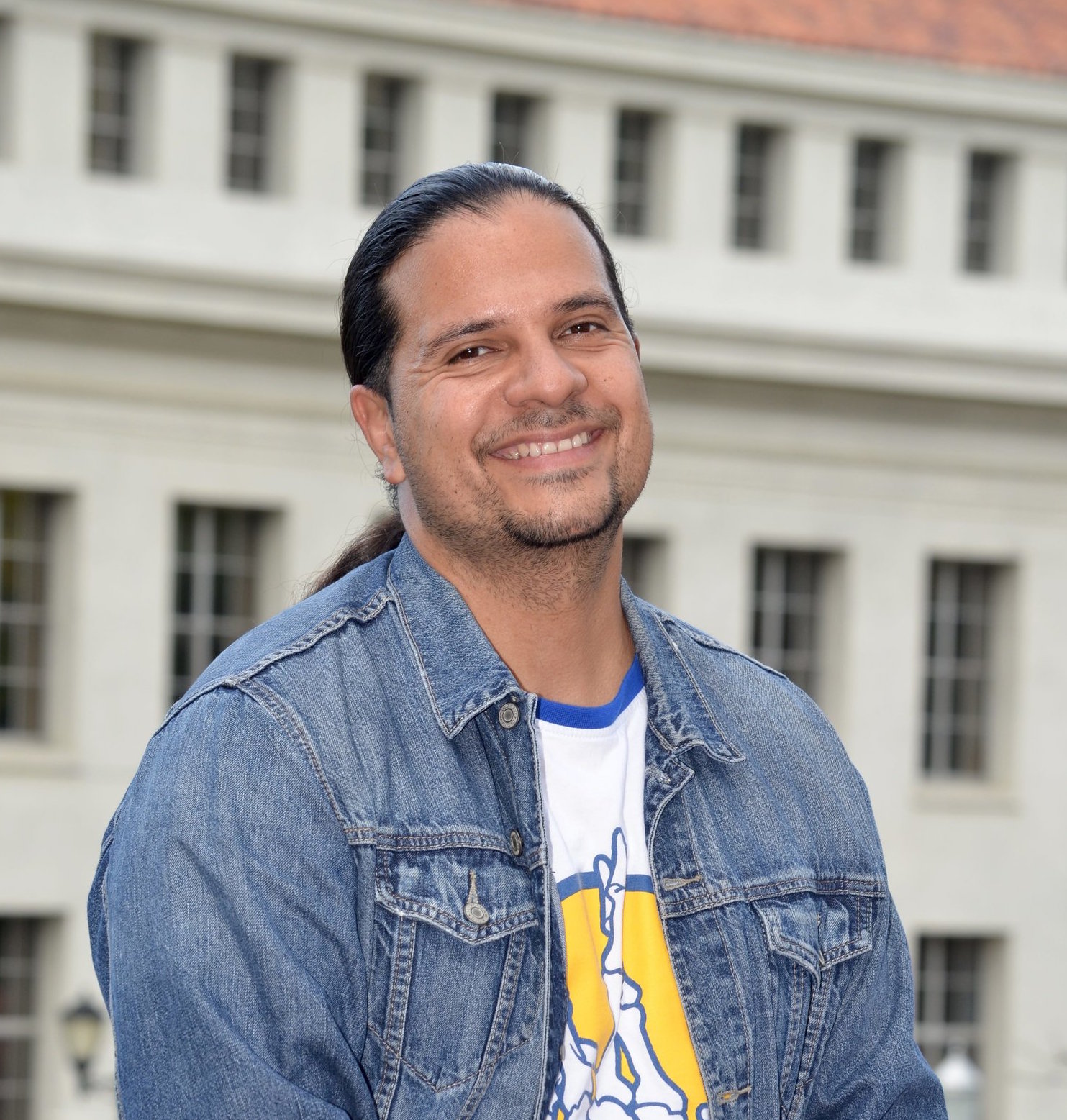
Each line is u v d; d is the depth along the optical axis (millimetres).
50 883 27828
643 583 31875
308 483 29172
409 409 3229
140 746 28312
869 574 32719
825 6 32750
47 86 27703
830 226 32250
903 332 32500
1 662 28312
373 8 29078
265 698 3070
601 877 3238
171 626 28766
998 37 33625
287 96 29266
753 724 3523
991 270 33750
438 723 3188
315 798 3033
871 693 32688
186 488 28578
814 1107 3447
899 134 32688
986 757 33969
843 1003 3484
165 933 2932
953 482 33250
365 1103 2988
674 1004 3230
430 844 3107
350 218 29297
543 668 3289
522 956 3111
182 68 28453
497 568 3225
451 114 29906
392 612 3287
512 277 3182
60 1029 27812
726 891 3328
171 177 28406
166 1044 2914
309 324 28688
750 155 32531
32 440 27766
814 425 32406
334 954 3000
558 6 30203
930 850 32906
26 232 27547
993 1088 33312
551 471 3162
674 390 31422
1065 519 33875
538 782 3203
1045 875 33531
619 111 31609
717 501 31797
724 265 31625
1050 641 33844
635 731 3377
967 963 33562
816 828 3498
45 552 28516
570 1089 3100
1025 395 32969
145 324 28078
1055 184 33531
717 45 31094
